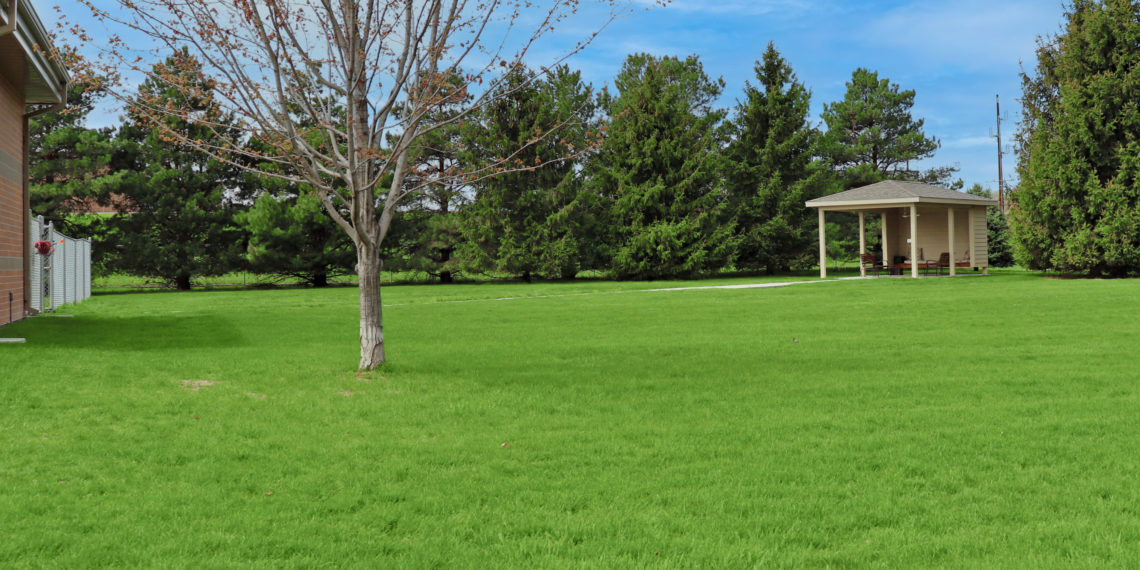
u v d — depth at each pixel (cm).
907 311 1689
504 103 3841
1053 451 575
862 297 2105
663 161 4078
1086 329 1309
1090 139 2931
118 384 849
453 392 838
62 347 1136
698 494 486
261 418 711
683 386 862
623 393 828
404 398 805
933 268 3503
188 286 3744
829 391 819
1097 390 804
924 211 3528
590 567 376
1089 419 667
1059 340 1185
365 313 979
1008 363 985
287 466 557
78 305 2306
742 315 1675
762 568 376
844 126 5538
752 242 4309
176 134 877
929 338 1238
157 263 3509
